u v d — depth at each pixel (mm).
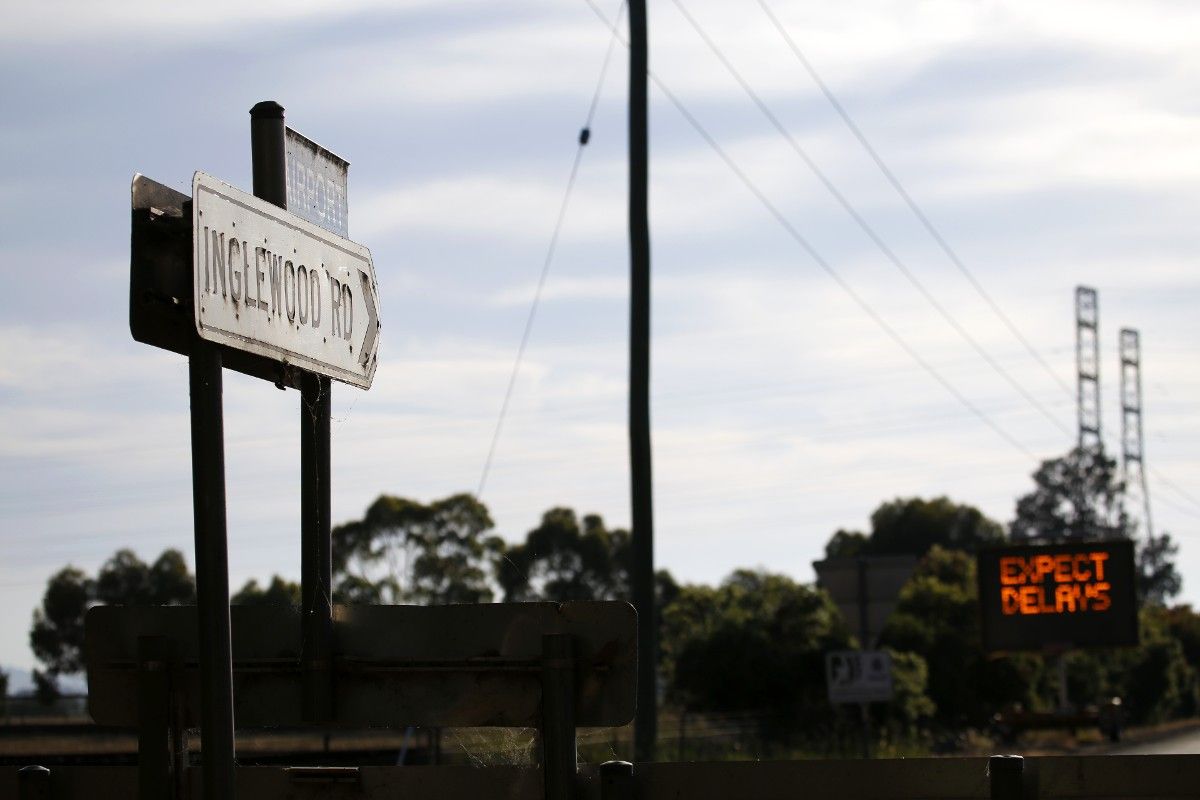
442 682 4516
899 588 21250
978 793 4445
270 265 4312
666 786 4473
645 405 19219
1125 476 90938
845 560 21484
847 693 21078
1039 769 4523
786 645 34062
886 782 4465
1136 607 32812
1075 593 33250
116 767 4852
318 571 4578
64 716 30203
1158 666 56500
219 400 4027
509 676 4496
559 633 4453
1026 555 33781
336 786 4684
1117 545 33031
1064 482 103375
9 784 4906
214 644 3951
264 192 4516
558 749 4375
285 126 4598
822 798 4461
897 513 97688
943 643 41438
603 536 65125
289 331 4387
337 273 4738
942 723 40031
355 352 4840
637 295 19453
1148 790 4469
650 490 18984
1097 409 91125
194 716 4629
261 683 4605
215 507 3980
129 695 4723
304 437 4621
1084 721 38500
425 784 4664
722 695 33844
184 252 4102
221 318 4035
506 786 4617
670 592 66875
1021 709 40500
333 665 4562
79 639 63688
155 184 4062
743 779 4469
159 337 4043
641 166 19656
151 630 4711
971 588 50062
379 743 21625
